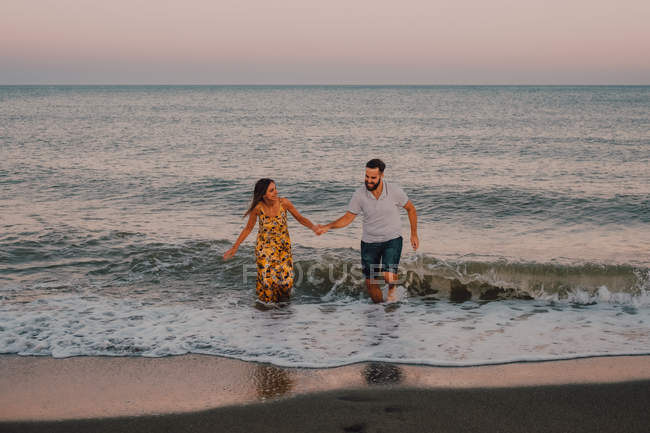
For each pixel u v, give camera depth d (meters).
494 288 6.57
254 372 4.14
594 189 13.45
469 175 16.53
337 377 4.03
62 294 6.27
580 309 5.87
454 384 3.89
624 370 4.10
